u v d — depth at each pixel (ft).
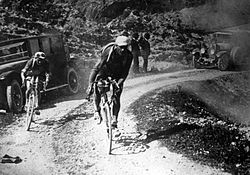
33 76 31.76
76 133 29.09
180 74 60.29
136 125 29.76
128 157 24.11
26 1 85.51
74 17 88.74
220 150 25.61
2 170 22.82
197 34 97.55
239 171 22.47
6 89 34.99
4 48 38.34
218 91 52.95
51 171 23.02
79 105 38.06
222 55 65.87
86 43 78.07
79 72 50.65
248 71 64.54
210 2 108.27
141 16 98.37
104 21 93.97
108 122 25.20
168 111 33.81
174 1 105.40
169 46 86.63
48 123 31.94
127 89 45.57
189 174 21.57
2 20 74.49
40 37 40.57
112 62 25.61
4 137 28.53
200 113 38.24
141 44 63.00
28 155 25.30
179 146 25.48
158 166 22.57
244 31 70.13
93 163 23.79
